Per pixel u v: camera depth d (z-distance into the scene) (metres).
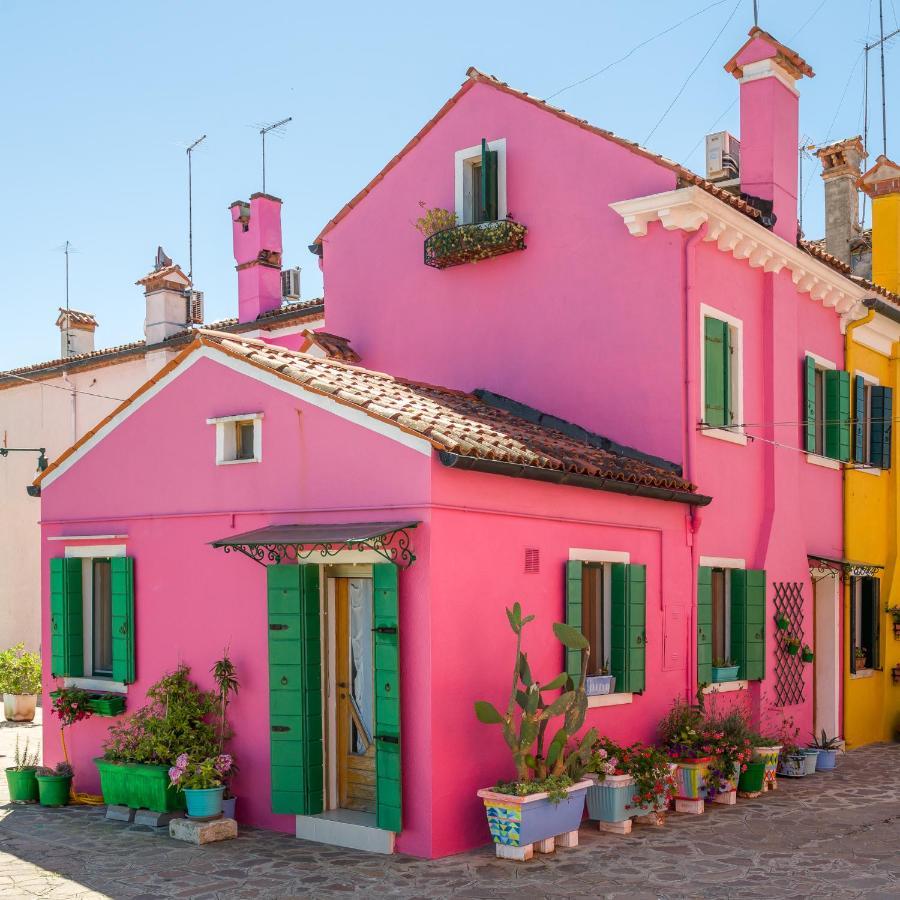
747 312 12.34
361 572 9.01
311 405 9.06
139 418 10.63
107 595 11.09
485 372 12.65
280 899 7.12
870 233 19.31
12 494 21.25
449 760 8.16
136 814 9.50
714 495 11.48
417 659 8.11
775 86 12.75
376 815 8.65
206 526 9.91
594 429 11.60
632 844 8.66
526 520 9.08
